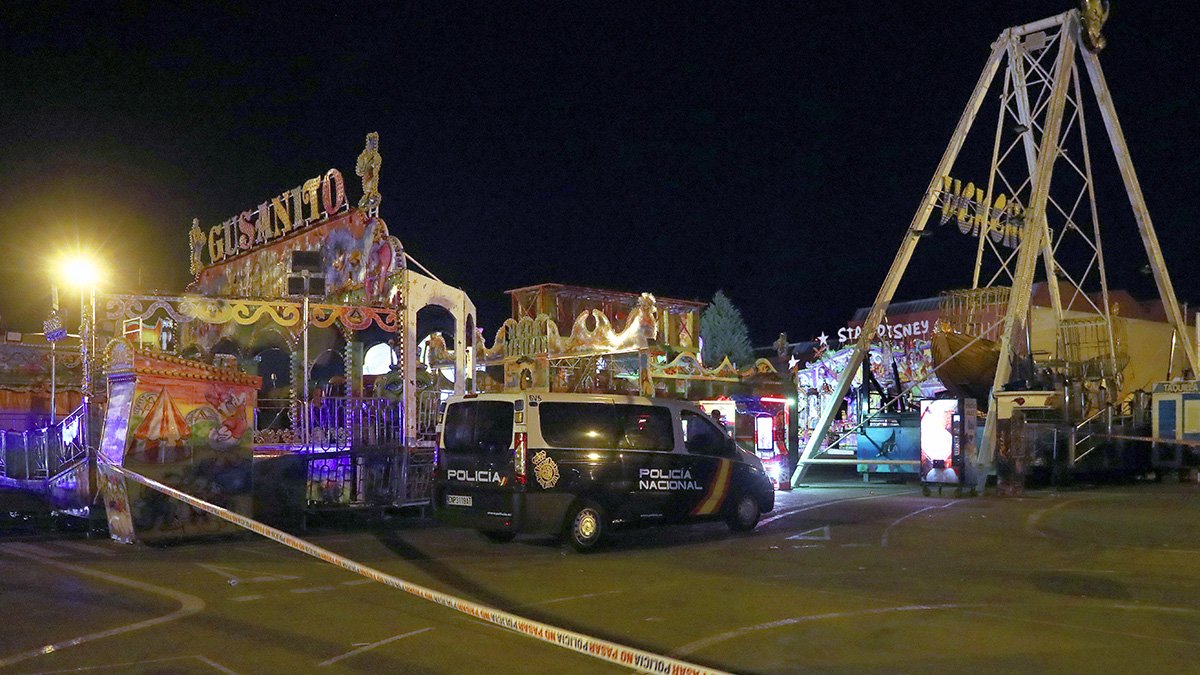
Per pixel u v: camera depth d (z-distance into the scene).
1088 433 21.09
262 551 11.09
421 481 14.87
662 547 11.48
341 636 6.89
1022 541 11.79
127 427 11.52
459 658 6.30
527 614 7.64
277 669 6.04
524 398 11.02
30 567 9.94
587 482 11.09
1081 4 20.23
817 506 16.22
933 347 25.59
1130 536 12.22
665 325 19.95
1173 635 6.87
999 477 19.02
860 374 24.30
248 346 19.53
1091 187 23.19
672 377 19.73
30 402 23.50
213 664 6.16
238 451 12.45
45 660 6.26
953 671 5.95
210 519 12.07
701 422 12.57
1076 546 11.34
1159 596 8.31
